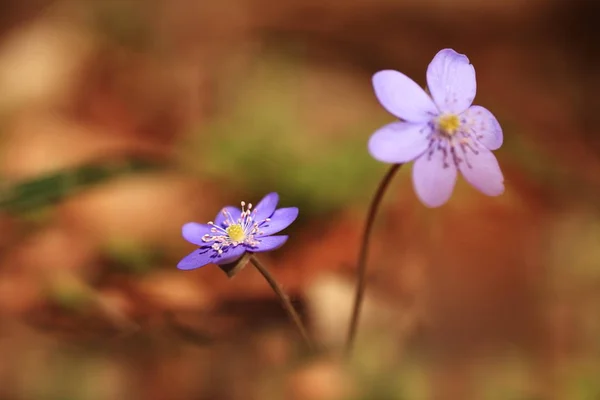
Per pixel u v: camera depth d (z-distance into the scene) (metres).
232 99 0.40
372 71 0.45
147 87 0.43
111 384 0.28
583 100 0.44
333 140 0.36
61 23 0.48
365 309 0.29
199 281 0.31
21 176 0.36
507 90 0.45
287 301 0.25
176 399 0.28
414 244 0.31
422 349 0.29
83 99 0.42
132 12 0.49
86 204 0.33
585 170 0.36
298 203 0.33
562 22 0.51
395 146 0.23
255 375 0.28
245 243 0.23
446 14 0.50
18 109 0.41
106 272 0.31
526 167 0.35
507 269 0.31
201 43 0.47
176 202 0.33
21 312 0.30
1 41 0.47
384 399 0.27
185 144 0.37
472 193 0.32
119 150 0.38
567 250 0.31
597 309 0.29
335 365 0.28
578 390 0.27
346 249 0.32
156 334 0.29
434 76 0.23
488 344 0.29
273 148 0.34
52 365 0.28
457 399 0.27
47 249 0.32
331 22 0.49
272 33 0.48
